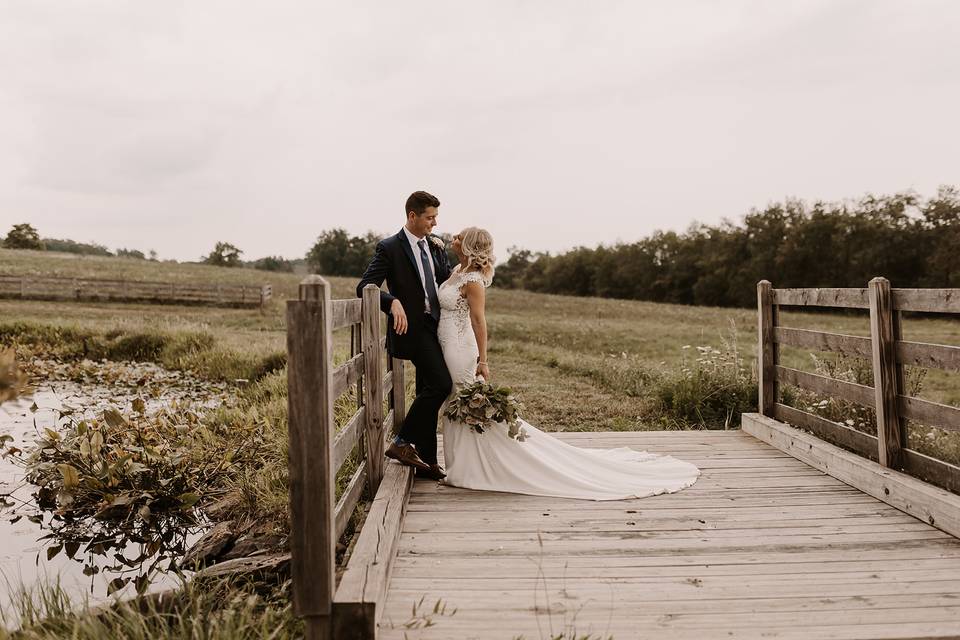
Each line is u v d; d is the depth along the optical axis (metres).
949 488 3.64
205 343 13.03
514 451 4.34
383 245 4.29
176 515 4.64
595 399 8.84
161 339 13.54
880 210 51.03
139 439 5.50
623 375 10.33
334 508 2.69
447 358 4.39
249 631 2.64
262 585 3.19
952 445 5.51
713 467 4.90
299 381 2.36
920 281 48.31
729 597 2.77
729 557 3.20
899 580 2.92
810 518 3.75
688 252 70.31
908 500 3.78
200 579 3.24
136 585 3.59
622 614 2.62
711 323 27.20
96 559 4.05
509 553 3.27
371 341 4.01
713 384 7.72
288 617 2.69
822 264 53.91
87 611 2.75
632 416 7.75
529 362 13.45
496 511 3.91
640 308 38.16
